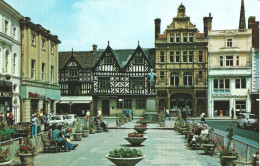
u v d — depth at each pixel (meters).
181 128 22.95
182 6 47.88
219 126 30.94
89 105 48.25
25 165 11.37
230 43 46.75
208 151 14.14
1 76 25.28
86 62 49.38
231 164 10.84
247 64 46.22
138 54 47.88
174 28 47.78
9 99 26.59
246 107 45.97
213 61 46.94
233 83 46.38
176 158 13.27
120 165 10.39
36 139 14.20
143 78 47.56
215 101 46.69
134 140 16.80
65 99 48.06
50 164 11.91
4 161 10.17
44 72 34.97
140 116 47.50
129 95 47.41
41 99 33.38
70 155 13.90
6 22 26.92
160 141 19.02
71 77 48.47
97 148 16.03
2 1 24.80
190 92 47.03
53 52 38.00
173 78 47.75
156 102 47.41
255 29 47.59
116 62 47.91
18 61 29.09
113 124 31.64
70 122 29.03
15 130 18.73
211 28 47.97
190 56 47.50
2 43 25.80
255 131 26.77
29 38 30.53
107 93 47.84
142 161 12.57
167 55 47.75
